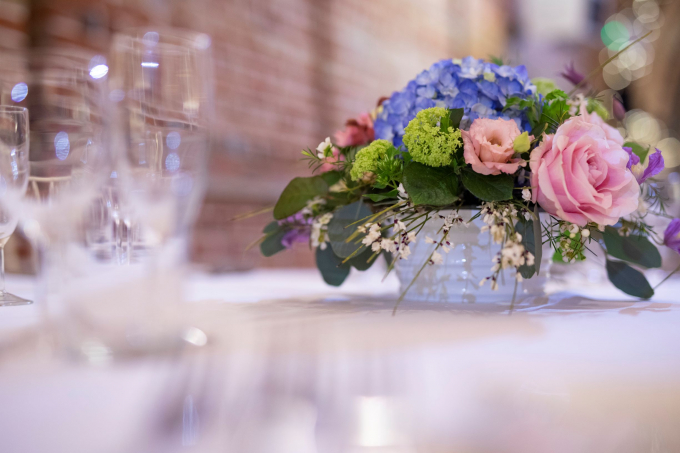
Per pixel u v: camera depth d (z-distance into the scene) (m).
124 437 0.21
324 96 2.48
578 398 0.25
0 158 0.44
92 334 0.28
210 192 1.89
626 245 0.61
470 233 0.56
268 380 0.25
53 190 0.44
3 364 0.26
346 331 0.36
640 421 0.24
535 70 4.12
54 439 0.21
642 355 0.30
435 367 0.27
